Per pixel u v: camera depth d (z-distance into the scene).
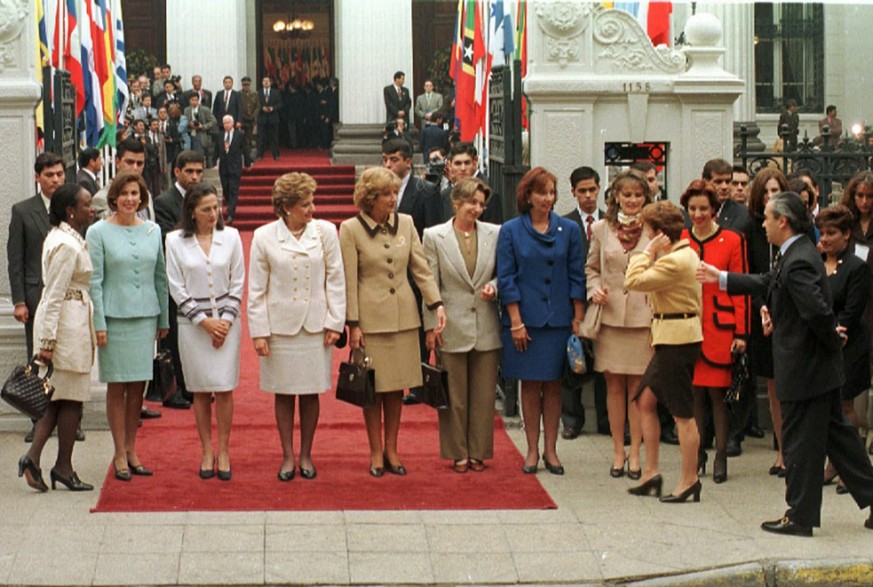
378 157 26.31
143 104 23.30
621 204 9.02
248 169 24.91
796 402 7.82
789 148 14.68
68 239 8.41
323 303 8.82
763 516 8.24
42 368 8.47
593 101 11.17
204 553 7.42
